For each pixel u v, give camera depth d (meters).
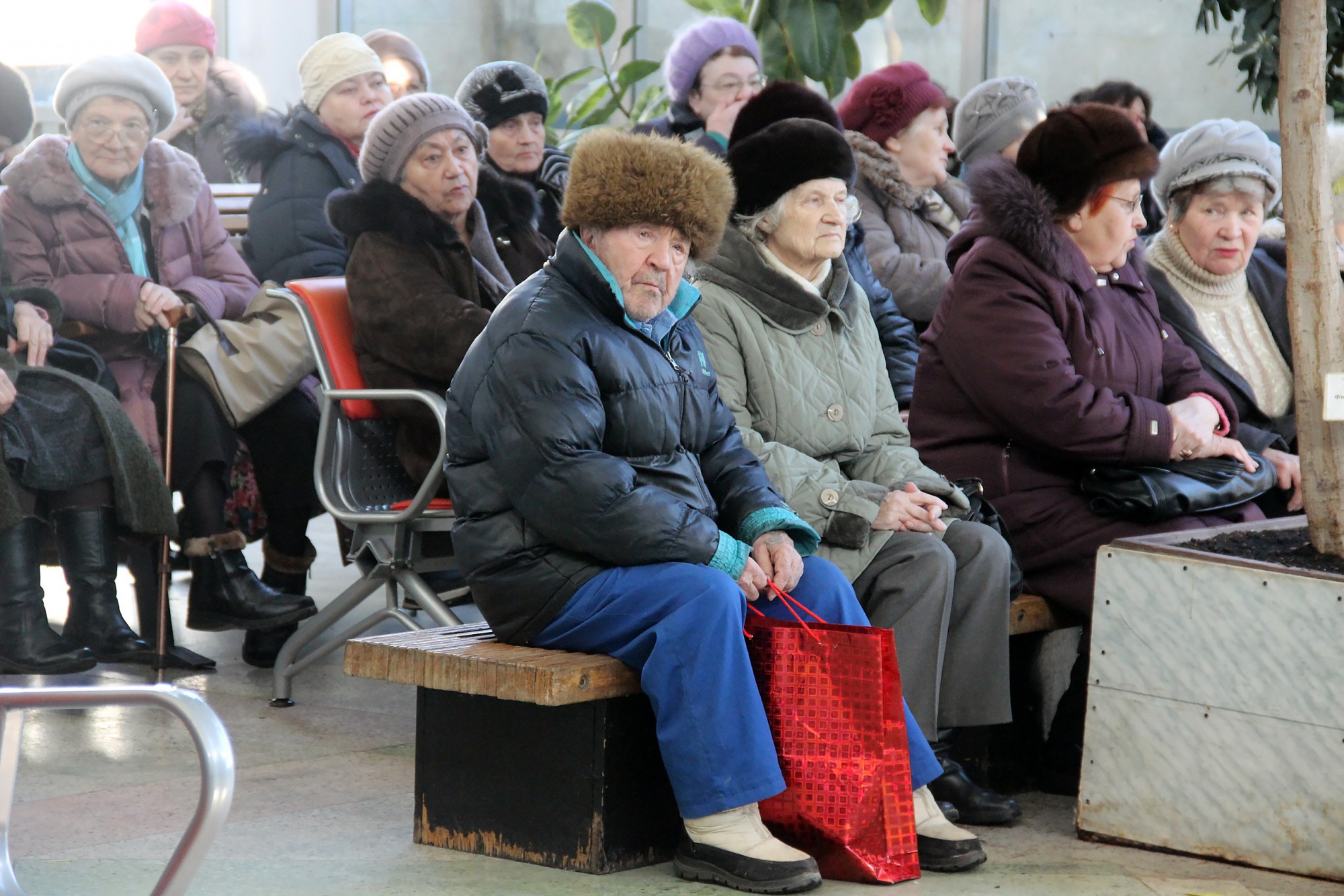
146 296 13.74
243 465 14.90
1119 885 8.69
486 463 8.87
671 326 9.11
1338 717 8.70
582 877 8.59
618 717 8.66
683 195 8.71
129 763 10.90
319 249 15.74
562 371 8.48
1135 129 11.53
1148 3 23.45
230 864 8.70
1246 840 9.08
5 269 13.48
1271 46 11.72
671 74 17.81
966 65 24.55
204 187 15.20
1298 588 8.80
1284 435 13.34
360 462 13.12
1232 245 12.93
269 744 11.59
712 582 8.37
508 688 8.41
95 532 12.65
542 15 27.30
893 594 9.77
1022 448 11.32
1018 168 11.62
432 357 12.63
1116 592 9.51
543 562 8.74
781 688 8.66
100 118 14.05
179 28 20.00
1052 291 11.20
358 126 16.22
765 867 8.28
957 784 10.12
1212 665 9.13
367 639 9.17
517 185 16.09
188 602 14.27
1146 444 11.06
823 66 17.22
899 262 15.34
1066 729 11.15
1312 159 9.37
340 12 27.53
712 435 9.49
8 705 5.55
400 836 9.36
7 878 5.86
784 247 10.55
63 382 12.58
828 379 10.54
